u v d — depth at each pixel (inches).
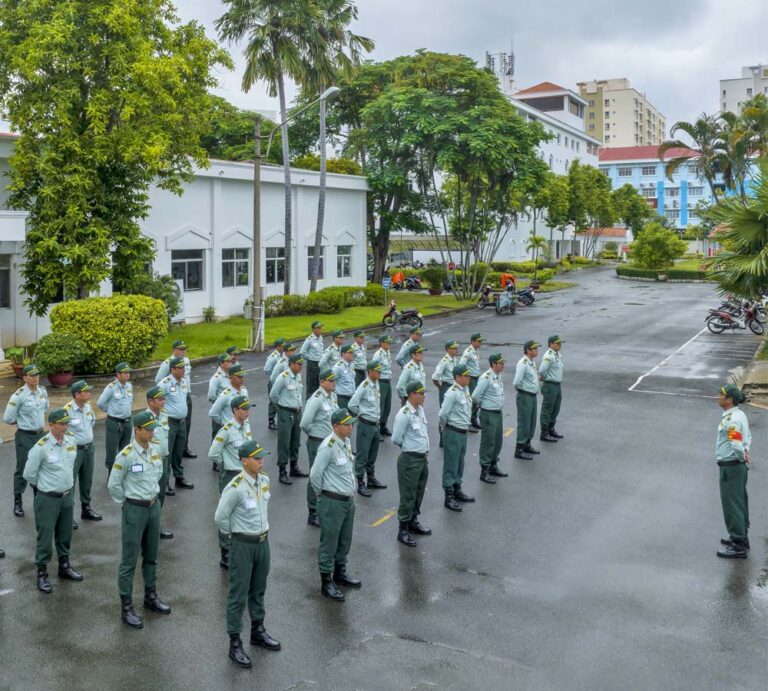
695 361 925.8
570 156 3452.3
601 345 1056.8
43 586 334.3
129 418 488.7
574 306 1624.0
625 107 5999.0
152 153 850.8
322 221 1444.4
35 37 836.6
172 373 474.3
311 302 1401.3
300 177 1472.7
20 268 948.0
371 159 1721.2
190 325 1238.3
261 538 283.7
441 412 433.1
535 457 537.6
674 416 656.4
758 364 878.4
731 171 1681.8
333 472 326.3
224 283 1348.4
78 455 414.6
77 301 835.4
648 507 437.1
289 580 344.5
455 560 365.1
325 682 263.7
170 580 346.3
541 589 334.3
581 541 387.9
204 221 1290.6
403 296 1782.7
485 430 480.1
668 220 4500.5
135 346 839.1
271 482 487.8
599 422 637.3
